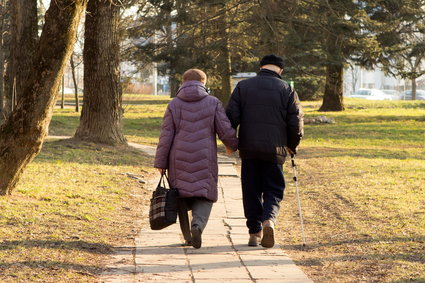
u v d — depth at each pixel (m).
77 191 26.08
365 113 101.00
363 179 33.25
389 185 30.78
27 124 22.03
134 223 21.34
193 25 78.25
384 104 121.69
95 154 39.34
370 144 62.00
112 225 20.61
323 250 18.19
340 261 16.72
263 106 17.48
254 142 17.34
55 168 32.12
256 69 108.06
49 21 21.41
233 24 77.19
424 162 42.34
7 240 16.95
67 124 73.94
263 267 15.61
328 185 31.72
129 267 15.33
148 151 45.81
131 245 17.92
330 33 74.81
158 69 82.62
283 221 23.05
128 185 29.69
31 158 23.05
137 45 79.31
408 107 117.31
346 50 84.44
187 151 16.62
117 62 44.94
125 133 70.62
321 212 24.59
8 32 78.38
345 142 63.94
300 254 17.73
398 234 19.69
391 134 71.38
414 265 15.80
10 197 22.86
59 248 16.62
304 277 14.72
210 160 16.70
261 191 18.09
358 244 18.66
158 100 144.25
